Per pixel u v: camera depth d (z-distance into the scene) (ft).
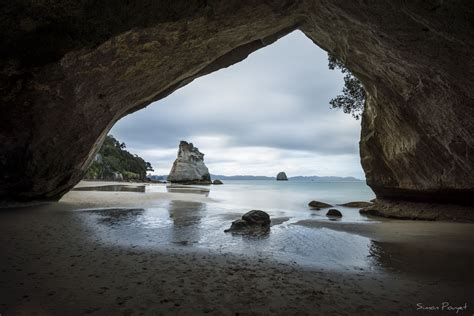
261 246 22.29
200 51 29.91
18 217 31.22
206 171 228.84
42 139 31.99
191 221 33.58
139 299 11.48
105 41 22.40
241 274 15.15
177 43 26.32
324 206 57.62
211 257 18.40
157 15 21.68
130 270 15.02
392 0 18.40
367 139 48.70
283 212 47.09
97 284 12.87
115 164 217.15
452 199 35.68
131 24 21.80
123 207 44.86
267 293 12.64
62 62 22.74
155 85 34.30
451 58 20.47
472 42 17.61
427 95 27.96
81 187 95.30
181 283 13.43
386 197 49.16
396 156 40.93
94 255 17.66
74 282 13.00
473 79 21.07
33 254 17.25
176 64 30.94
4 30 19.17
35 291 11.81
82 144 36.76
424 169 35.96
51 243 20.25
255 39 32.60
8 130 29.35
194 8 21.98
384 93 35.12
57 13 19.33
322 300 12.07
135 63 27.35
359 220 38.37
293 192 119.24
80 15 19.89
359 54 30.94
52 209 39.14
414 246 22.61
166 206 48.39
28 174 35.01
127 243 21.47
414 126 33.45
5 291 11.64
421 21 18.79
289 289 13.21
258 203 63.21
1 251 17.52
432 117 29.58
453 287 13.84
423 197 39.96
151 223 31.48
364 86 40.42
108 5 19.84
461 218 34.32
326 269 16.61
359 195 100.99
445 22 17.48
